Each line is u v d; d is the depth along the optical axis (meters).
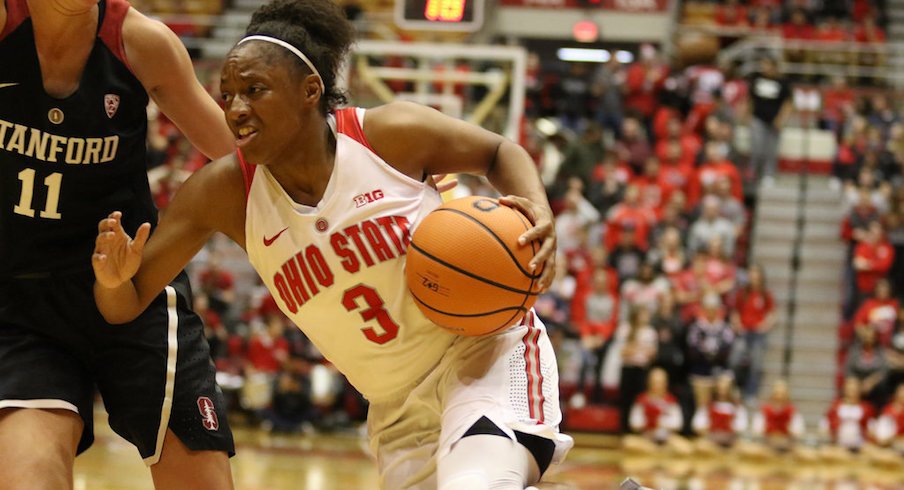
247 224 3.26
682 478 10.22
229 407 12.79
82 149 3.34
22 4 3.18
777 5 19.75
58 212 3.40
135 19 3.39
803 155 15.58
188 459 3.55
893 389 12.44
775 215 15.17
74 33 3.25
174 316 3.61
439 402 3.38
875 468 11.67
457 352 3.34
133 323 3.53
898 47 17.56
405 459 3.47
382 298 3.25
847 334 14.01
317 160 3.18
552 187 14.75
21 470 3.17
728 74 16.64
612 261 13.39
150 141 14.72
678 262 13.21
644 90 16.47
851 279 14.17
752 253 14.94
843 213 14.96
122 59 3.35
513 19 19.30
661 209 14.44
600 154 14.89
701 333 12.22
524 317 3.42
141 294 3.31
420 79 12.44
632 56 18.50
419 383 3.43
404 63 13.69
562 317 12.66
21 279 3.47
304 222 3.18
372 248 3.18
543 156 15.71
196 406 3.58
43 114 3.27
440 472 3.13
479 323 3.16
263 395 12.67
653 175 14.73
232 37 18.14
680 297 12.62
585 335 12.59
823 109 16.23
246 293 14.39
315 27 3.17
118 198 3.51
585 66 18.33
